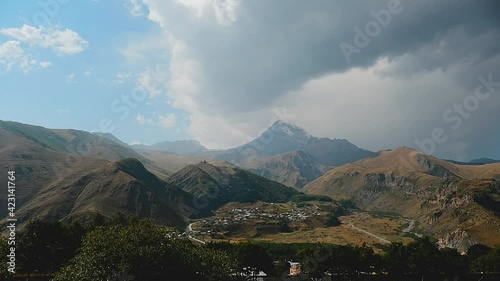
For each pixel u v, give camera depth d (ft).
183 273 219.41
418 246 474.08
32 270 365.20
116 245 203.51
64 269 209.67
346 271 456.86
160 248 212.64
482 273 468.34
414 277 465.06
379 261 466.29
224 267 256.93
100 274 196.85
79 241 385.09
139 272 201.57
